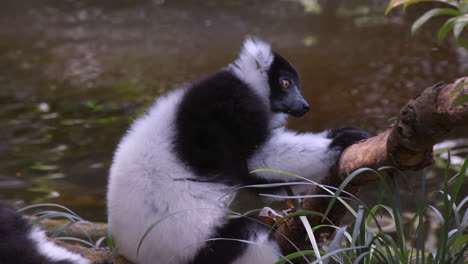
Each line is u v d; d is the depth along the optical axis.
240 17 27.70
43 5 31.44
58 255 5.16
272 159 5.80
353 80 16.94
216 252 5.38
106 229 8.66
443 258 5.39
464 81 4.11
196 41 23.61
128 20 27.95
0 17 29.12
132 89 17.34
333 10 28.00
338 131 6.02
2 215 5.12
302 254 5.15
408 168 4.96
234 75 6.39
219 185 5.66
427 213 8.88
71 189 10.54
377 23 24.12
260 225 5.51
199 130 5.76
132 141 5.83
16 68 20.34
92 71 19.66
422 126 4.41
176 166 5.59
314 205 5.98
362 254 5.30
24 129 14.09
